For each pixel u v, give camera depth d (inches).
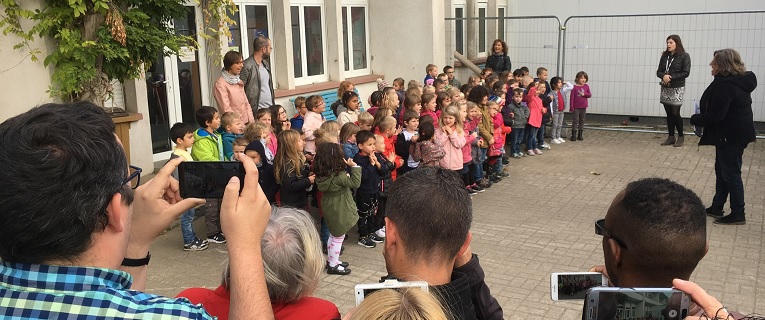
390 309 53.7
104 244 49.9
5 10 227.0
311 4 437.7
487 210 296.7
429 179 79.0
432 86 380.5
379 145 247.4
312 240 90.0
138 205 61.5
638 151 429.1
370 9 506.6
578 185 342.0
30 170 45.4
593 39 529.3
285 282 85.4
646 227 66.5
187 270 217.8
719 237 253.6
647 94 518.6
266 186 222.5
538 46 556.1
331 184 211.0
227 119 251.4
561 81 448.8
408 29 498.3
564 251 240.8
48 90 236.1
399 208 76.2
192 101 362.6
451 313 67.7
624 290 60.5
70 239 46.8
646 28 508.1
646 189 69.5
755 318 64.4
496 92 375.9
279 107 282.4
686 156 412.2
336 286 208.2
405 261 76.3
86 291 46.3
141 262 61.5
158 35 246.2
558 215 287.9
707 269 219.8
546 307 191.0
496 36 589.3
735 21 479.8
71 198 46.4
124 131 296.5
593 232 263.4
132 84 303.1
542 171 374.9
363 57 506.6
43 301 45.4
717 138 263.1
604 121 540.7
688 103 510.0
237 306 55.4
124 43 232.1
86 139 47.9
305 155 271.9
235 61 284.8
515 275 216.7
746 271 218.2
